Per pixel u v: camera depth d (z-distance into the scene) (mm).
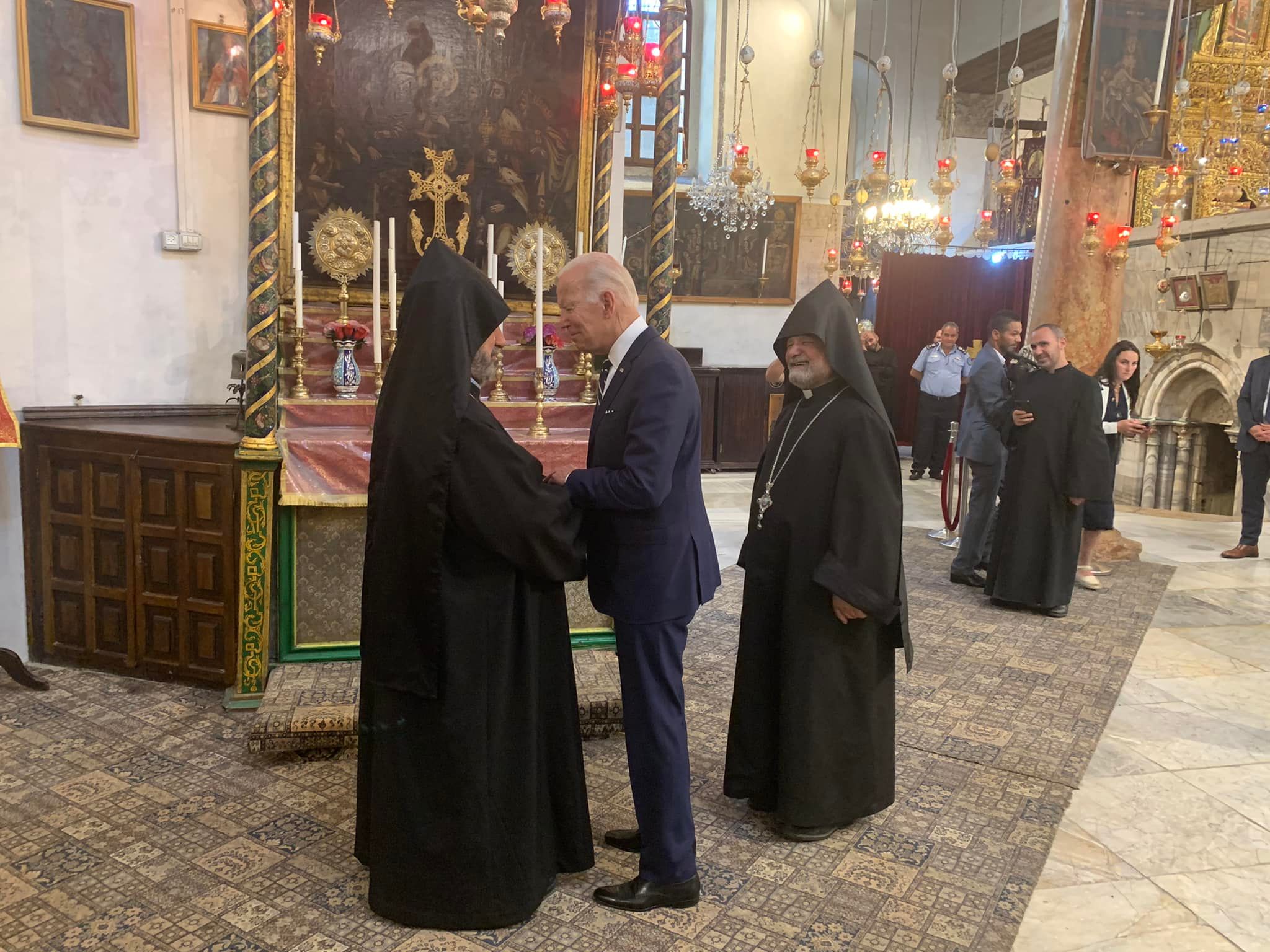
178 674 3875
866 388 2617
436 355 2150
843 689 2701
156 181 4324
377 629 2176
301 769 3121
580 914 2355
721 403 10438
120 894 2404
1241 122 9438
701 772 3203
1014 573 5281
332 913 2332
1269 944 2312
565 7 3219
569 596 3859
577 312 2328
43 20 3932
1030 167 13812
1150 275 10133
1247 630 5113
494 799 2219
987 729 3643
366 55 4203
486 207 4465
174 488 3748
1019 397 5277
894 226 11883
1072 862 2695
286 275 4180
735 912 2381
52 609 4070
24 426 3992
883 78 7191
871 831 2828
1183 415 9938
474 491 2111
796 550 2676
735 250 10820
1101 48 6305
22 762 3156
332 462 3547
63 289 4117
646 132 10969
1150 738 3621
